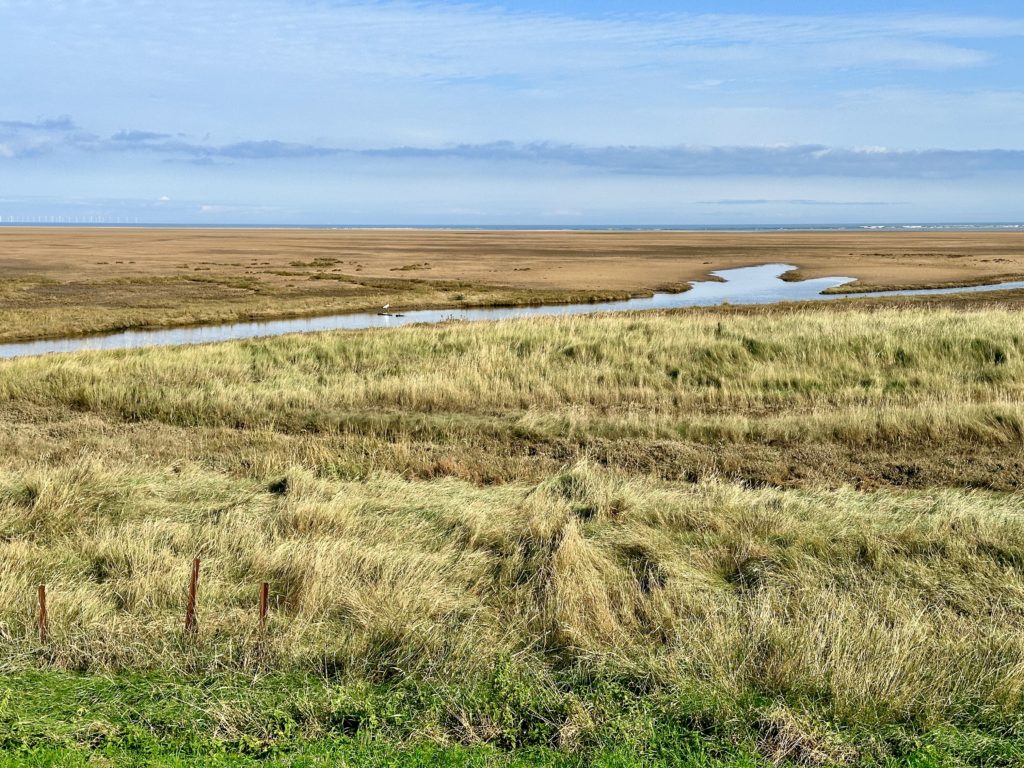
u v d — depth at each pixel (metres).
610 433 13.51
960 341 18.69
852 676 5.36
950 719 5.09
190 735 4.83
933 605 6.78
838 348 18.94
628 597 6.88
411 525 8.84
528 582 7.26
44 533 8.56
